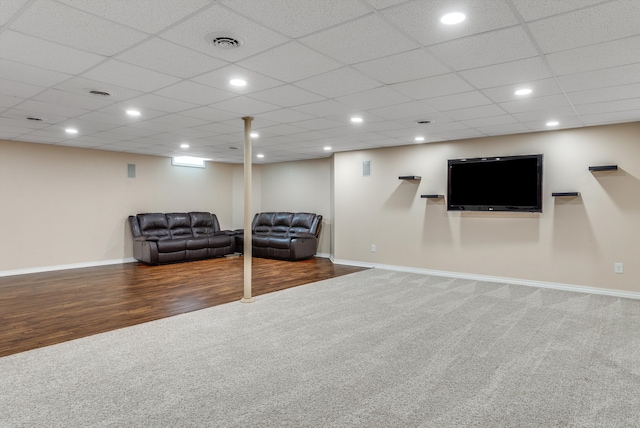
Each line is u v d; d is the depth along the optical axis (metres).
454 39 2.33
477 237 5.75
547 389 2.36
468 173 5.75
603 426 1.97
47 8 1.93
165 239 7.43
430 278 5.84
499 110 4.05
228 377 2.53
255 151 7.31
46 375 2.55
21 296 4.71
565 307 4.18
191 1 1.87
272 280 5.70
